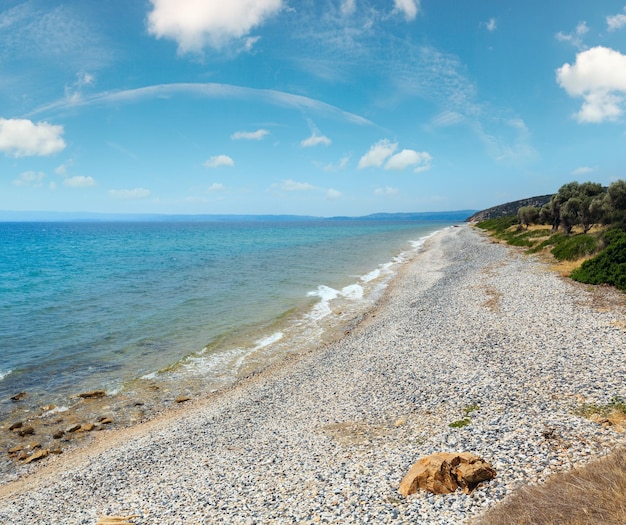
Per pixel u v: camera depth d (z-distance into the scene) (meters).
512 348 16.34
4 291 38.53
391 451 10.18
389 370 16.86
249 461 11.23
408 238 113.25
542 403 11.05
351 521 7.47
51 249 87.31
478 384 13.45
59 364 20.95
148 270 52.38
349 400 14.72
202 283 42.31
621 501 5.50
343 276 45.94
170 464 11.95
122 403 17.28
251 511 8.52
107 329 26.44
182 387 18.66
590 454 7.90
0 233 177.00
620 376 11.95
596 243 32.19
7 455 13.87
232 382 19.08
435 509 7.25
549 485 6.84
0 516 10.31
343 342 22.95
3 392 17.97
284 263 58.69
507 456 8.48
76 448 14.21
